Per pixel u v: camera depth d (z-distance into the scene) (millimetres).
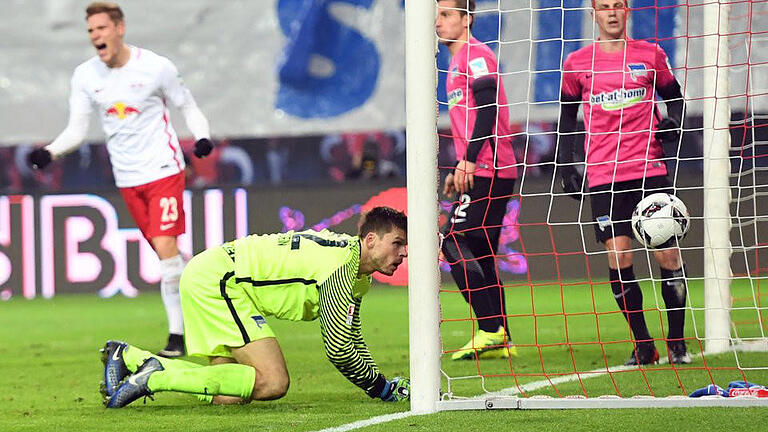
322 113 45406
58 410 17094
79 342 30594
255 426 14609
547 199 45719
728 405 15016
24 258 48469
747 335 26359
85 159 51500
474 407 15234
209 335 16562
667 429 13391
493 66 23109
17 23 46750
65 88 46875
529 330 29625
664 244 20359
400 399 16734
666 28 35906
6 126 47094
